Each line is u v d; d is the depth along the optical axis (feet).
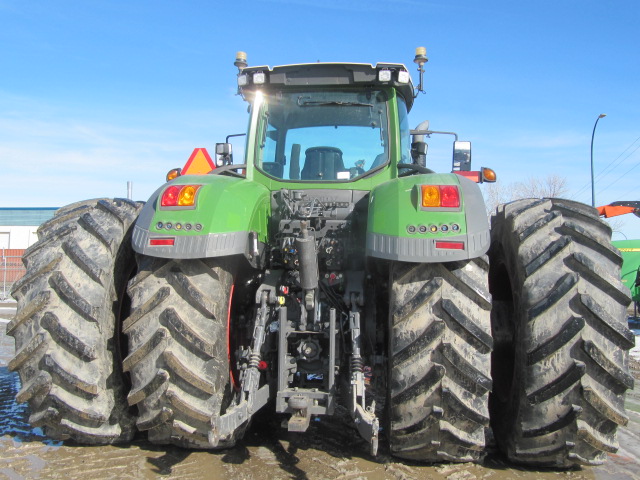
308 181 13.34
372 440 8.43
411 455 10.21
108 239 10.87
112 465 10.27
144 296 9.95
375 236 10.00
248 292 12.21
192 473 9.96
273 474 9.99
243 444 11.50
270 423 12.92
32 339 10.39
